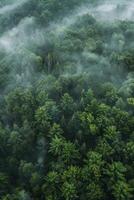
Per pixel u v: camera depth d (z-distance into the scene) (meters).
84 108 84.00
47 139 80.88
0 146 81.69
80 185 70.31
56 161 76.69
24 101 89.12
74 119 80.31
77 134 78.69
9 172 79.38
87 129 78.69
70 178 70.94
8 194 71.56
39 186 73.31
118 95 87.75
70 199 69.06
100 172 71.12
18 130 82.38
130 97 86.88
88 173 70.81
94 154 72.56
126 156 73.69
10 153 81.88
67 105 84.62
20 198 71.06
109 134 76.19
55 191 71.19
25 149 80.31
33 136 81.56
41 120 82.31
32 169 75.00
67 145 75.56
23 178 76.25
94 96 88.12
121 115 79.81
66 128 81.31
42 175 75.00
